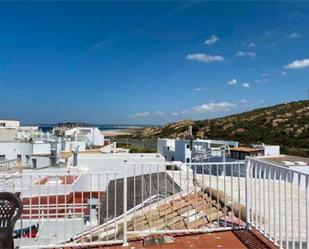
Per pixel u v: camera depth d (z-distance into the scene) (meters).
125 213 5.64
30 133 47.56
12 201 4.06
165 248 5.40
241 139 44.84
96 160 20.89
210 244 5.48
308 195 4.31
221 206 7.20
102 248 5.49
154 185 11.78
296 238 5.36
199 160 24.73
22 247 5.30
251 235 5.82
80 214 8.41
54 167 26.78
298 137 38.81
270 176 5.34
